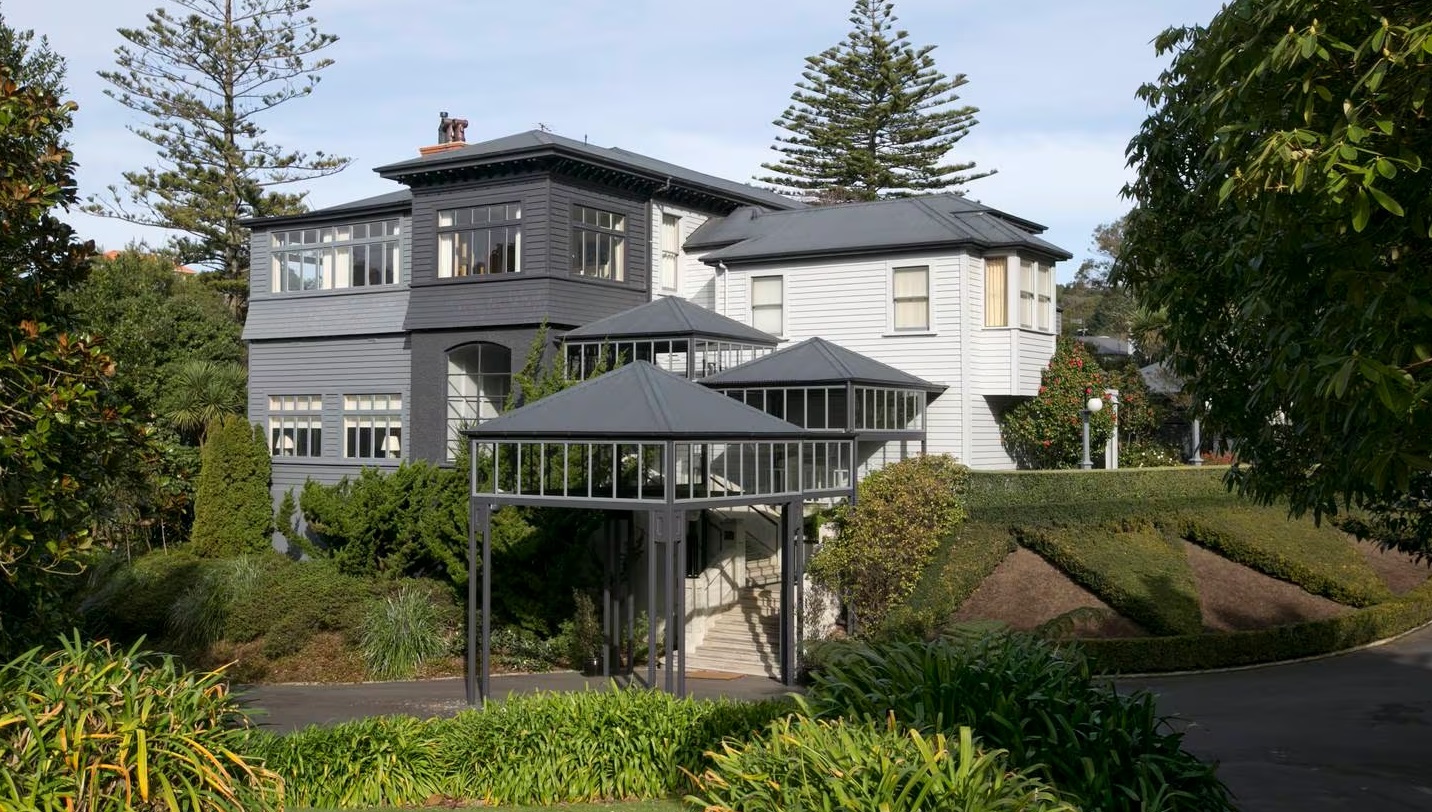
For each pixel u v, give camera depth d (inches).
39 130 454.9
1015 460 1177.4
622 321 1103.0
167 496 514.9
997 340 1121.4
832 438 918.4
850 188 2103.8
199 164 1898.4
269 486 1278.3
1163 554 997.8
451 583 1022.4
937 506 965.8
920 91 2106.3
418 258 1205.7
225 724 360.8
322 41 1897.1
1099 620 915.4
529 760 513.0
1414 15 352.5
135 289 1555.1
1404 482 321.7
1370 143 344.8
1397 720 705.6
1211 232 501.7
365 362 1270.9
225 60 1860.2
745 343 1128.8
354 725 531.5
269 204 1931.6
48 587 454.9
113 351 1314.0
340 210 1278.3
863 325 1152.8
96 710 316.2
